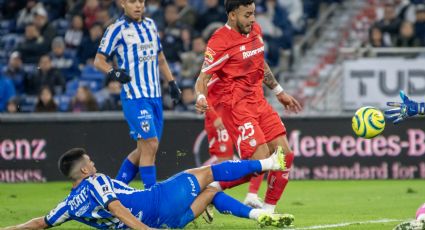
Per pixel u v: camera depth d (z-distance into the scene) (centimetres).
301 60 6234
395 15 6003
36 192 4409
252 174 2728
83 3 6638
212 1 6303
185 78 5738
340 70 5466
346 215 3256
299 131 5006
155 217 2589
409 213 3322
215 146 3700
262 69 3050
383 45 5797
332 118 5006
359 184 4744
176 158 4975
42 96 5338
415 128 4991
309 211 3438
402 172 5003
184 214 2628
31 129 5003
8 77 5853
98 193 2512
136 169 3416
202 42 5838
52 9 6769
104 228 2603
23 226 2578
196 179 2639
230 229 2722
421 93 5216
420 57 5372
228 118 3038
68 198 2573
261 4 6288
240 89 3009
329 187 4581
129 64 3316
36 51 6256
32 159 5000
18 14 6800
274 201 3020
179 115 4978
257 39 3020
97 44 6112
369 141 5003
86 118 5009
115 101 5409
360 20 6438
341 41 6316
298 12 6725
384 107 5228
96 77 6047
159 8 6197
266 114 3039
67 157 2555
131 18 3319
